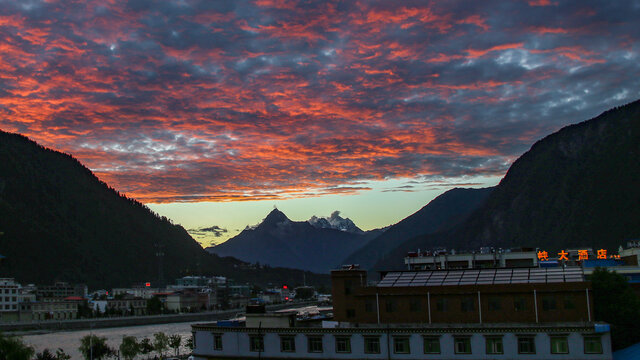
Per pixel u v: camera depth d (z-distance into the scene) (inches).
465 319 3614.7
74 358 7770.7
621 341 3878.0
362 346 3567.9
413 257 6432.1
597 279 4067.4
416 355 3484.3
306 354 3668.8
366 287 3860.7
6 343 4616.1
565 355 3270.2
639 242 6373.0
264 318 3922.2
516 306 3535.9
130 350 6619.1
